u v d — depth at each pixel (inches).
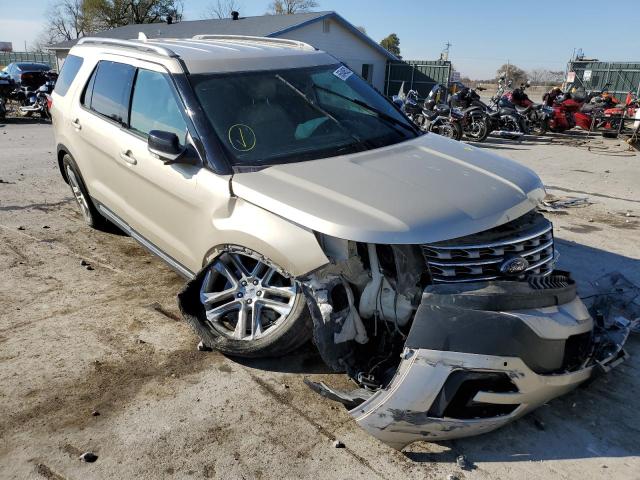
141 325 154.6
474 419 103.0
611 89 948.6
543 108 611.2
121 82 173.0
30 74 739.4
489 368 99.7
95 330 151.5
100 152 180.4
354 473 104.0
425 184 121.4
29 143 464.8
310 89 157.4
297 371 134.9
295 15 1090.7
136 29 1338.6
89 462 105.3
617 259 206.8
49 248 208.5
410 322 114.1
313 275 114.7
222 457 107.3
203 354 141.1
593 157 458.3
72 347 142.8
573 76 926.4
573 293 116.6
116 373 132.5
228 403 122.9
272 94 150.6
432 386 100.0
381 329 120.3
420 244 107.9
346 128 149.9
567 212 271.1
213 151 134.0
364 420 104.3
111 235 223.6
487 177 129.1
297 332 124.3
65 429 113.5
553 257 126.3
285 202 115.5
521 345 101.1
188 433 113.4
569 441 113.3
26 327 152.0
